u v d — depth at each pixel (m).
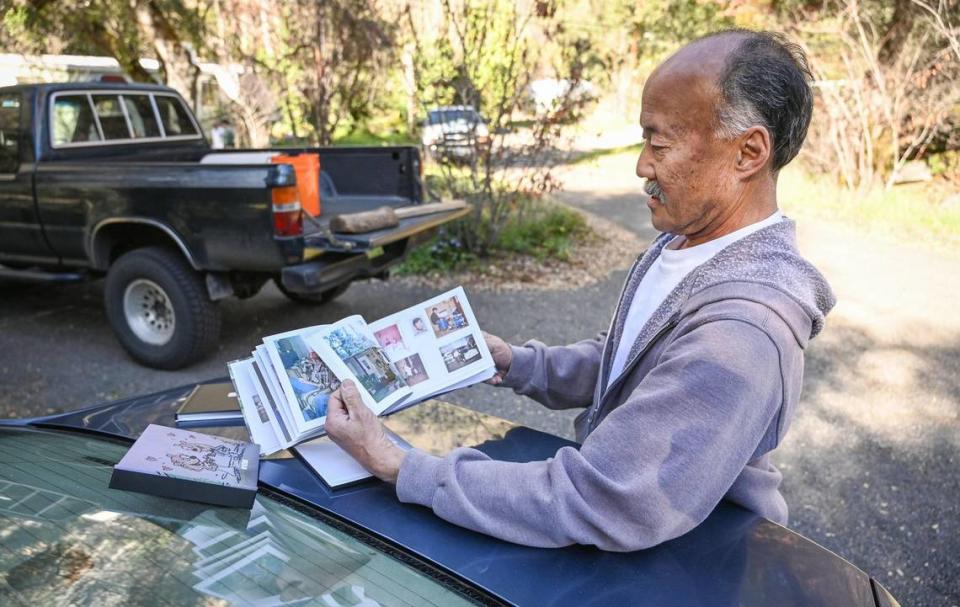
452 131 6.71
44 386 4.18
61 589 0.94
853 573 1.19
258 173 3.74
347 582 1.06
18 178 4.61
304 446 1.40
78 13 8.96
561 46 6.98
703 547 1.18
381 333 1.45
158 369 4.44
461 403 4.11
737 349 1.02
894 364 4.68
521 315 5.62
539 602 1.05
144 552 1.03
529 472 1.13
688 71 1.10
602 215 9.79
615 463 1.04
